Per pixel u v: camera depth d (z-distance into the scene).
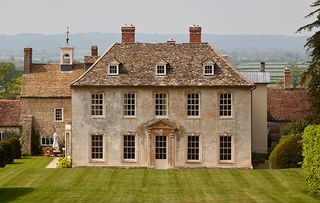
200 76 66.19
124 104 66.25
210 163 65.81
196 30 70.50
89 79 66.56
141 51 69.12
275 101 89.75
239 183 47.38
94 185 46.38
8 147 72.12
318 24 53.22
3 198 41.22
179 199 41.44
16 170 53.00
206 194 43.12
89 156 66.50
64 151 81.00
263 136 79.12
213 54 68.38
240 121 65.69
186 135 65.88
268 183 47.12
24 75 89.25
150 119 66.06
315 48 53.47
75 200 40.66
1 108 88.31
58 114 86.38
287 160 57.31
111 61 66.75
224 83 65.38
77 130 66.50
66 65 90.31
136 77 66.44
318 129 40.56
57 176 50.00
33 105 86.31
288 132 64.00
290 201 39.69
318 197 40.75
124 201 40.44
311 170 41.38
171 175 50.78
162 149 66.06
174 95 65.88
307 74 53.66
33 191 43.78
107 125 66.25
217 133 65.81
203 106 65.69
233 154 65.69
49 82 88.31
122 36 70.25
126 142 66.38
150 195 42.75
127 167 66.12
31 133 85.19
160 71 66.69
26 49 89.62
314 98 53.97
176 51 68.94
